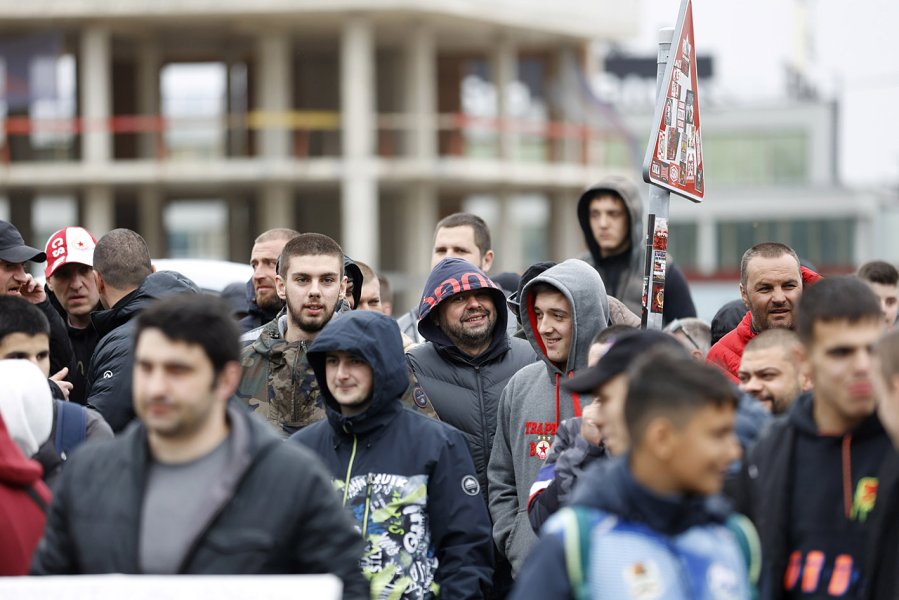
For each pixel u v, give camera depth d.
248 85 67.94
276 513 9.31
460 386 15.67
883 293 22.23
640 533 8.52
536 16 63.44
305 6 59.84
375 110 69.19
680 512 8.49
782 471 9.95
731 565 8.67
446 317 15.74
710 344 18.03
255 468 9.40
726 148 108.31
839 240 95.94
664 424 8.38
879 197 96.81
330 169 62.56
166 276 16.17
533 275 16.86
